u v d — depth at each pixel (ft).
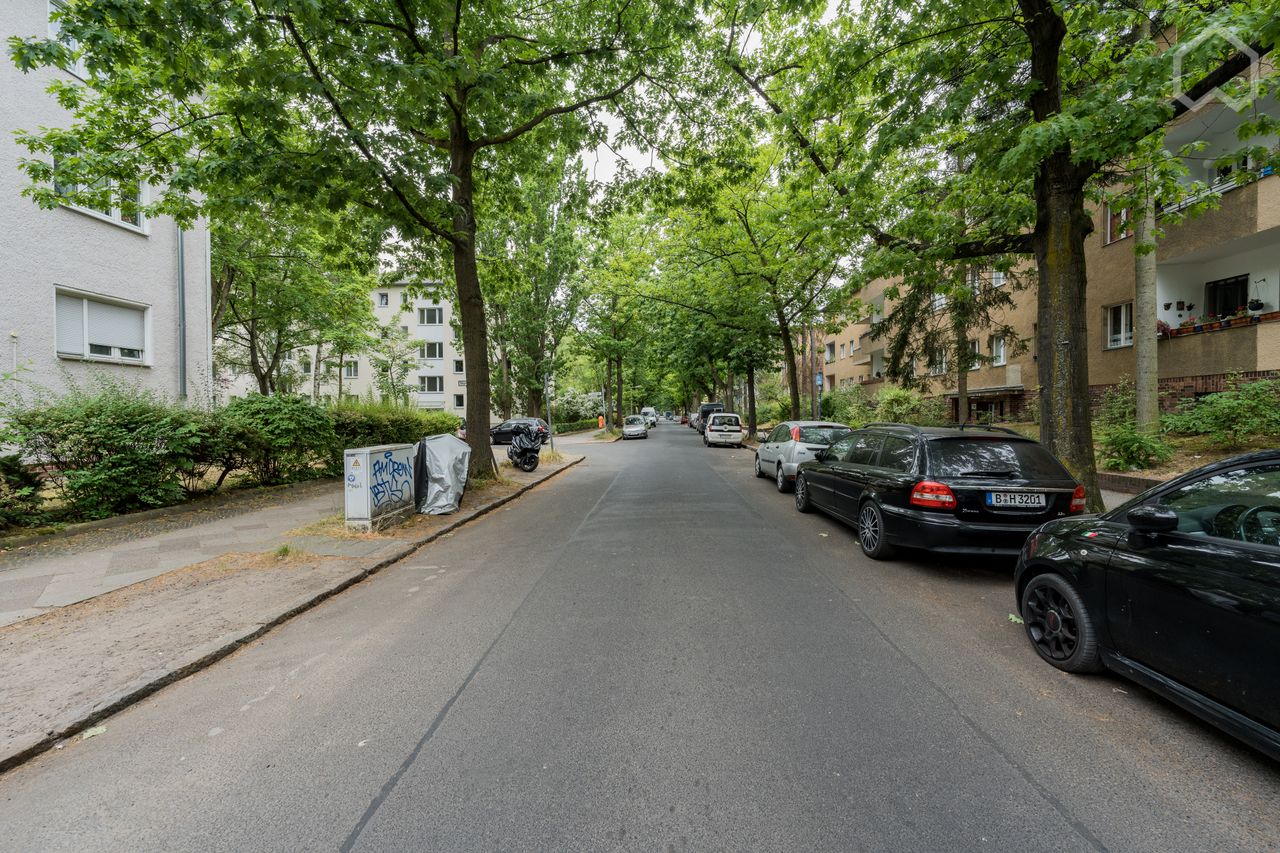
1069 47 24.62
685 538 23.75
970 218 31.12
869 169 24.57
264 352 98.02
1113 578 10.34
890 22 24.54
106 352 40.27
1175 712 9.79
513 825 7.23
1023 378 62.64
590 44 33.99
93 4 17.98
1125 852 6.57
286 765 8.75
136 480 26.45
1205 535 9.18
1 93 33.42
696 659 12.06
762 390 161.99
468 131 35.22
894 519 18.74
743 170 37.78
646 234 62.39
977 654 12.25
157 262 43.88
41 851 7.05
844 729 9.32
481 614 15.20
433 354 153.17
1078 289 21.88
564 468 55.11
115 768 8.91
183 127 26.53
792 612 14.82
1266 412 29.32
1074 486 17.26
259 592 17.01
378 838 7.07
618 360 132.36
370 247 33.50
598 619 14.55
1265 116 18.11
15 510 23.02
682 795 7.73
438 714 10.10
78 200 26.89
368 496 24.68
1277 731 7.57
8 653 12.88
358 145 24.02
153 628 14.29
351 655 12.89
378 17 26.00
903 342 54.29
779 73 35.88
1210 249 39.22
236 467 32.68
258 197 26.30
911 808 7.38
